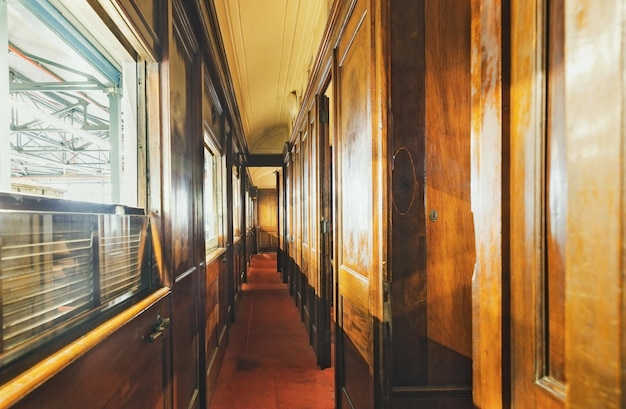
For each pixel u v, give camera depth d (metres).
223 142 3.80
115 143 1.79
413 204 1.52
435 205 1.53
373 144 1.53
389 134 1.49
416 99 1.52
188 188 1.99
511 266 0.64
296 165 5.37
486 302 0.70
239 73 4.51
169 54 1.51
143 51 1.37
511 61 0.64
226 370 3.12
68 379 0.75
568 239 0.46
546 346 0.56
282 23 3.88
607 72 0.40
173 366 1.57
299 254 4.91
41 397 0.65
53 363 0.69
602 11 0.41
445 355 1.53
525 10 0.60
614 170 0.40
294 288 5.70
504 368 0.65
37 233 0.74
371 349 1.56
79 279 0.90
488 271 0.69
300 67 5.11
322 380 2.92
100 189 2.43
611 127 0.40
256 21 3.68
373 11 1.54
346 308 2.09
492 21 0.67
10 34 1.29
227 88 3.65
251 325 4.42
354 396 1.91
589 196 0.43
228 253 4.12
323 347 3.17
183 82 1.90
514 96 0.63
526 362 0.60
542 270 0.57
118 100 1.79
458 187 1.54
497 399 0.66
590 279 0.43
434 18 1.52
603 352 0.41
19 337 0.69
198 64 2.24
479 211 0.73
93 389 0.87
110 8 1.07
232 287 4.48
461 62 1.53
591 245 0.43
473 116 0.75
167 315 1.48
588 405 0.43
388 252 1.48
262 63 4.75
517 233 0.62
